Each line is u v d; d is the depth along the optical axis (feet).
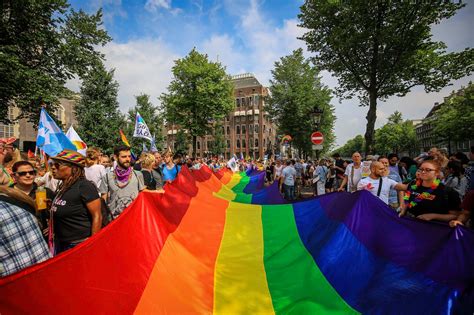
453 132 131.23
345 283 10.93
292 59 112.68
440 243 10.69
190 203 15.99
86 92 98.02
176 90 114.52
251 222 16.22
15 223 7.33
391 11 45.57
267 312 9.65
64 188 10.39
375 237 12.39
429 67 48.11
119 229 9.68
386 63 48.96
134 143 116.78
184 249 11.91
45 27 53.57
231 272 11.94
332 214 15.10
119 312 8.00
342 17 49.08
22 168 12.36
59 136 20.33
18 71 44.75
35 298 6.76
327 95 117.91
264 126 230.27
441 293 9.37
